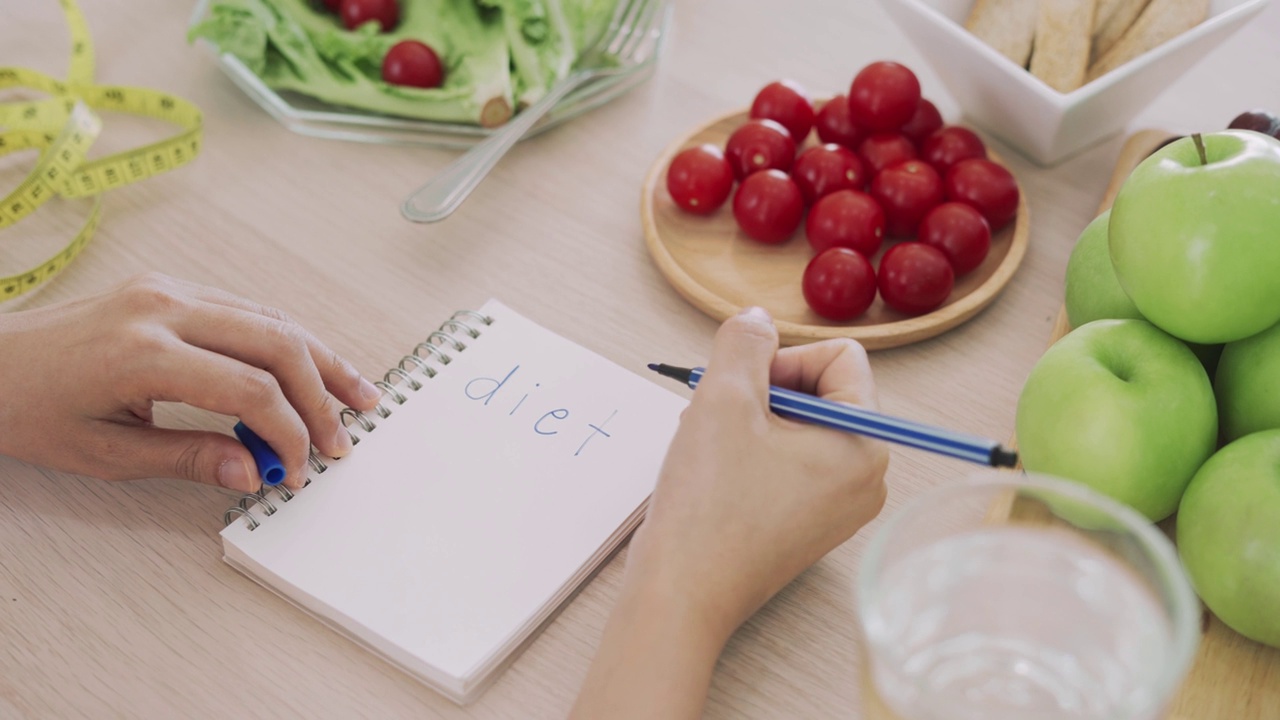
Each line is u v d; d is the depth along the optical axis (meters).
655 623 0.57
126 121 1.09
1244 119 0.81
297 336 0.73
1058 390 0.63
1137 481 0.61
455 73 1.07
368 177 1.03
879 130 0.97
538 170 1.03
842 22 1.22
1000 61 0.91
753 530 0.60
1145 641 0.45
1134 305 0.69
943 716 0.42
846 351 0.67
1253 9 0.88
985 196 0.90
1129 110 0.98
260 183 1.02
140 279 0.75
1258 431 0.64
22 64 1.15
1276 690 0.59
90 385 0.70
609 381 0.78
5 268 0.92
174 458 0.70
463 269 0.92
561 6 1.06
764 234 0.91
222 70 1.15
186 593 0.68
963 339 0.85
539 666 0.63
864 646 0.46
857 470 0.61
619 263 0.93
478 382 0.78
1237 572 0.57
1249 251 0.58
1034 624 0.49
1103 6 0.93
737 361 0.64
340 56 1.07
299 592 0.66
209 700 0.62
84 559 0.70
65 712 0.61
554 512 0.69
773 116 1.00
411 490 0.71
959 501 0.48
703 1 1.25
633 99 1.11
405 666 0.63
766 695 0.62
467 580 0.65
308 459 0.73
